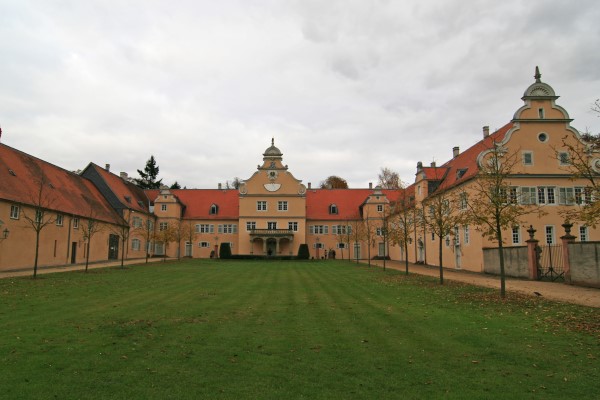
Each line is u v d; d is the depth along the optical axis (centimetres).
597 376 811
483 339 1089
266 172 6906
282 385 761
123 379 783
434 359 920
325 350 983
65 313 1423
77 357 909
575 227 3578
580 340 1074
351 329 1202
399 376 811
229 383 768
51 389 730
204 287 2288
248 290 2155
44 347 981
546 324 1272
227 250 6203
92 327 1202
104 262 4847
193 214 7269
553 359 917
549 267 2662
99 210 5203
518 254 2956
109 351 958
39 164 4606
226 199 7519
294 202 6844
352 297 1895
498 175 1977
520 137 3662
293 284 2480
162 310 1505
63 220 4244
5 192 3409
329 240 7138
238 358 916
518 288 2203
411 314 1449
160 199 7000
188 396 709
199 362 885
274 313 1458
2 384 750
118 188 6203
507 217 1886
